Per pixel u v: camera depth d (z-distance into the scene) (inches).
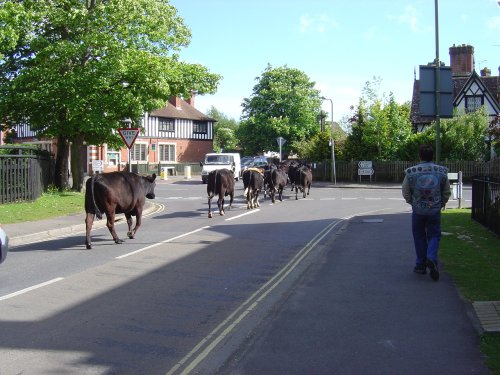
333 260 386.6
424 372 182.1
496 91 1876.2
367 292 292.0
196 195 1111.0
